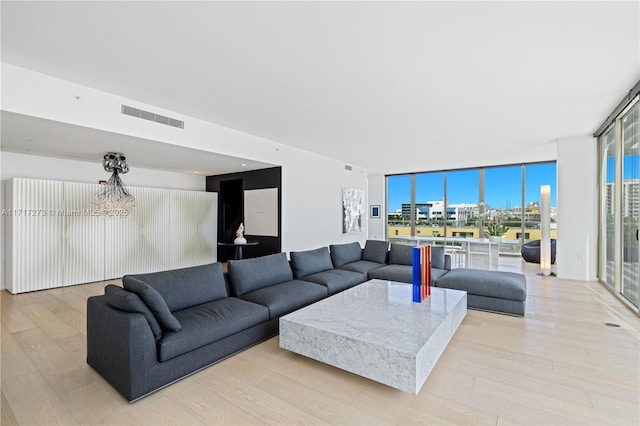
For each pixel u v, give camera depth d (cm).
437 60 290
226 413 198
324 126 505
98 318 242
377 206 1077
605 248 527
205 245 771
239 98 384
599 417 191
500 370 247
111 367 225
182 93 370
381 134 553
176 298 287
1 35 249
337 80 333
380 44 263
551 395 214
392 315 280
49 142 434
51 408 203
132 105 391
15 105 300
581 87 350
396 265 520
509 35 249
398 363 210
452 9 218
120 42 261
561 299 445
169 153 508
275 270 399
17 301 454
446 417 193
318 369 253
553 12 219
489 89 356
